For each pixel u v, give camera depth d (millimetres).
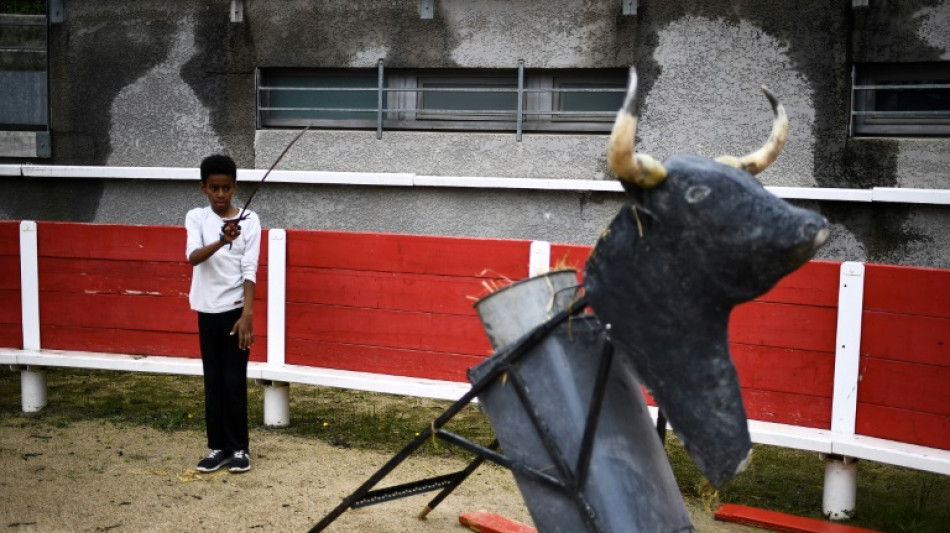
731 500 4324
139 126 7656
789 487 4535
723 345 2590
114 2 7590
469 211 6898
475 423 5492
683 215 2506
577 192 6688
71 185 7625
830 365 4266
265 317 5430
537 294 2971
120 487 4262
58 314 5758
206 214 4418
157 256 5621
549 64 6906
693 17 6594
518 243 4891
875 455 3949
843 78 6352
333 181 7020
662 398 2625
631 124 2381
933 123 6316
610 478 2742
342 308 5293
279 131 7379
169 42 7527
